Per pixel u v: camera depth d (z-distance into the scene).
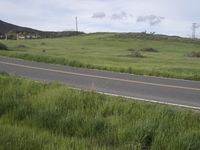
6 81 12.82
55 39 108.12
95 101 9.49
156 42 93.38
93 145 6.64
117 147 6.66
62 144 6.36
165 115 8.09
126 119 8.00
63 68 24.50
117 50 63.69
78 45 79.88
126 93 14.45
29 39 110.62
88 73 21.77
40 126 7.81
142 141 6.85
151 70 24.53
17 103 9.27
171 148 6.41
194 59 46.44
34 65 25.89
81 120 7.87
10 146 6.00
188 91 15.52
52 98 9.65
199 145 6.53
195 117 8.34
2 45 45.88
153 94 14.40
